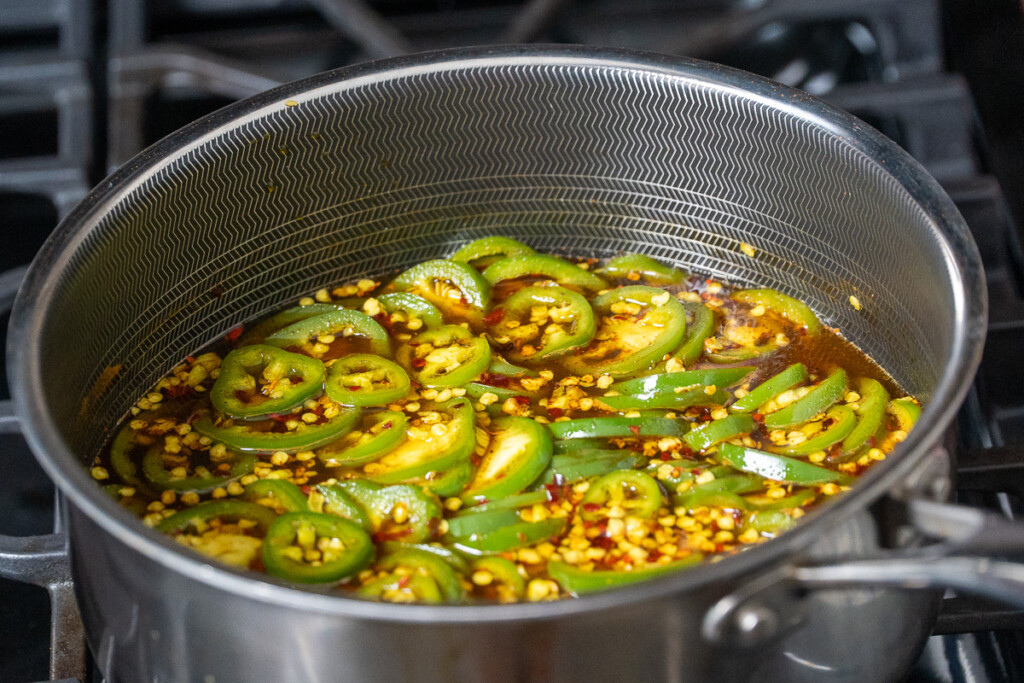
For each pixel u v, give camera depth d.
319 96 0.56
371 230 0.60
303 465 0.54
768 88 0.55
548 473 0.54
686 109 0.57
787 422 0.55
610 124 0.58
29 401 0.47
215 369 0.57
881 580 0.43
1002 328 0.58
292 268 0.59
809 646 0.46
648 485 0.52
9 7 0.72
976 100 0.67
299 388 0.56
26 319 0.49
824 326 0.58
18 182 0.64
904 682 0.52
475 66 0.56
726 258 0.60
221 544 0.51
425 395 0.56
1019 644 0.52
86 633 0.49
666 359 0.57
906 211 0.53
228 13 0.73
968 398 0.59
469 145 0.58
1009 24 0.67
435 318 0.59
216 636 0.45
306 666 0.44
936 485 0.46
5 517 0.57
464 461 0.54
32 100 0.68
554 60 0.56
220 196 0.56
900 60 0.68
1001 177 0.64
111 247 0.53
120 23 0.69
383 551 0.51
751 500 0.53
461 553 0.51
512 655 0.44
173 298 0.56
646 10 0.74
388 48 0.67
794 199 0.57
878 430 0.55
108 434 0.55
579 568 0.50
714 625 0.44
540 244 0.62
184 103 0.70
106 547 0.45
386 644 0.43
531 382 0.57
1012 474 0.53
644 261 0.60
